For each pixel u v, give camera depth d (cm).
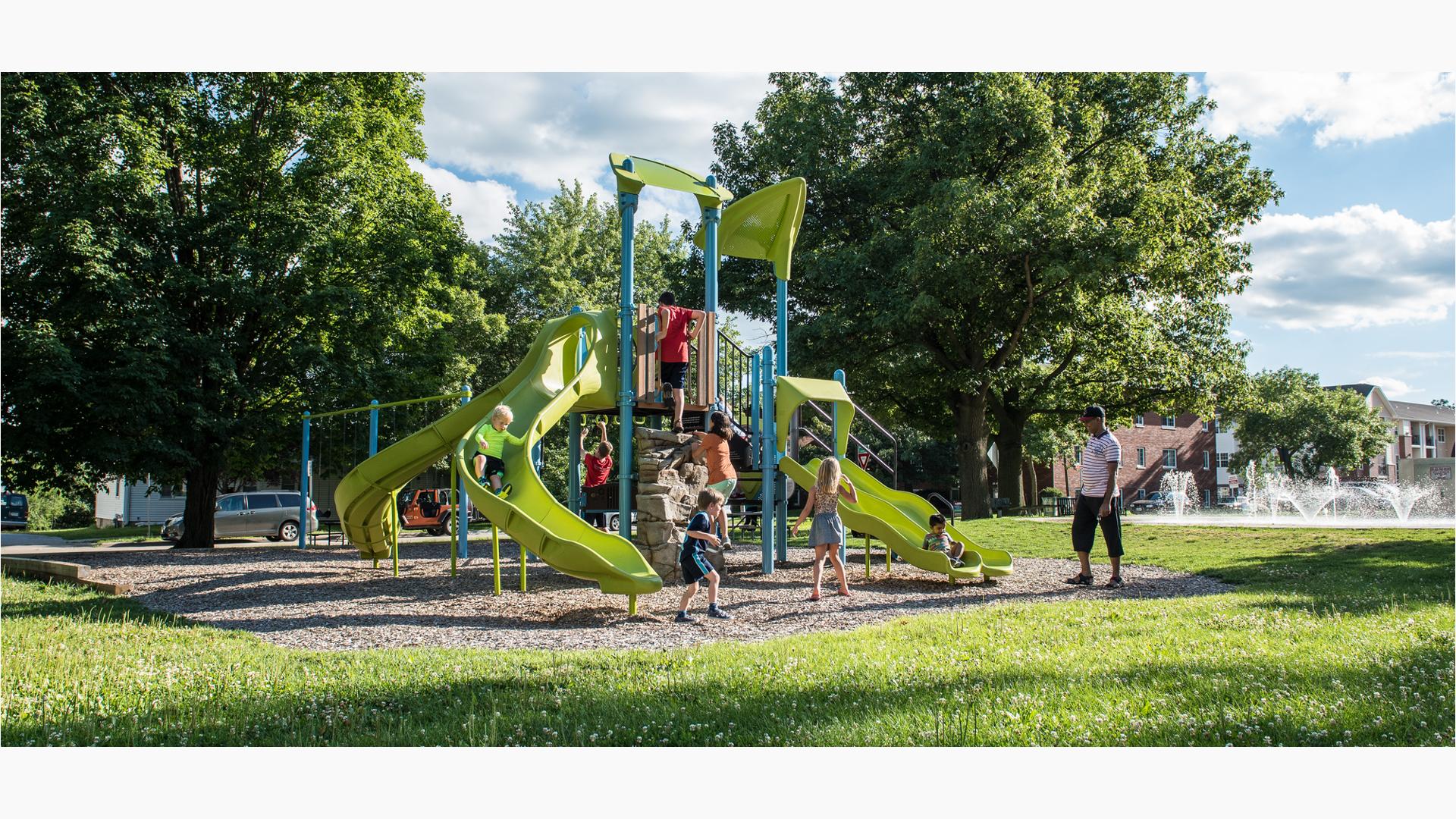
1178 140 2897
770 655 573
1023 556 1432
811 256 2531
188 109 2092
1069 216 2231
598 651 623
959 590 985
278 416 2081
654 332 1155
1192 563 1187
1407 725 390
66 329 1795
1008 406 3150
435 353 2422
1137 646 571
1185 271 2641
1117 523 989
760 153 2791
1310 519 2452
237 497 2527
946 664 530
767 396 1213
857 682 486
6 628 729
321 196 2170
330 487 3538
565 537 882
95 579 1145
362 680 515
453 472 1172
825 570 1213
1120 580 991
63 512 4472
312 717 434
